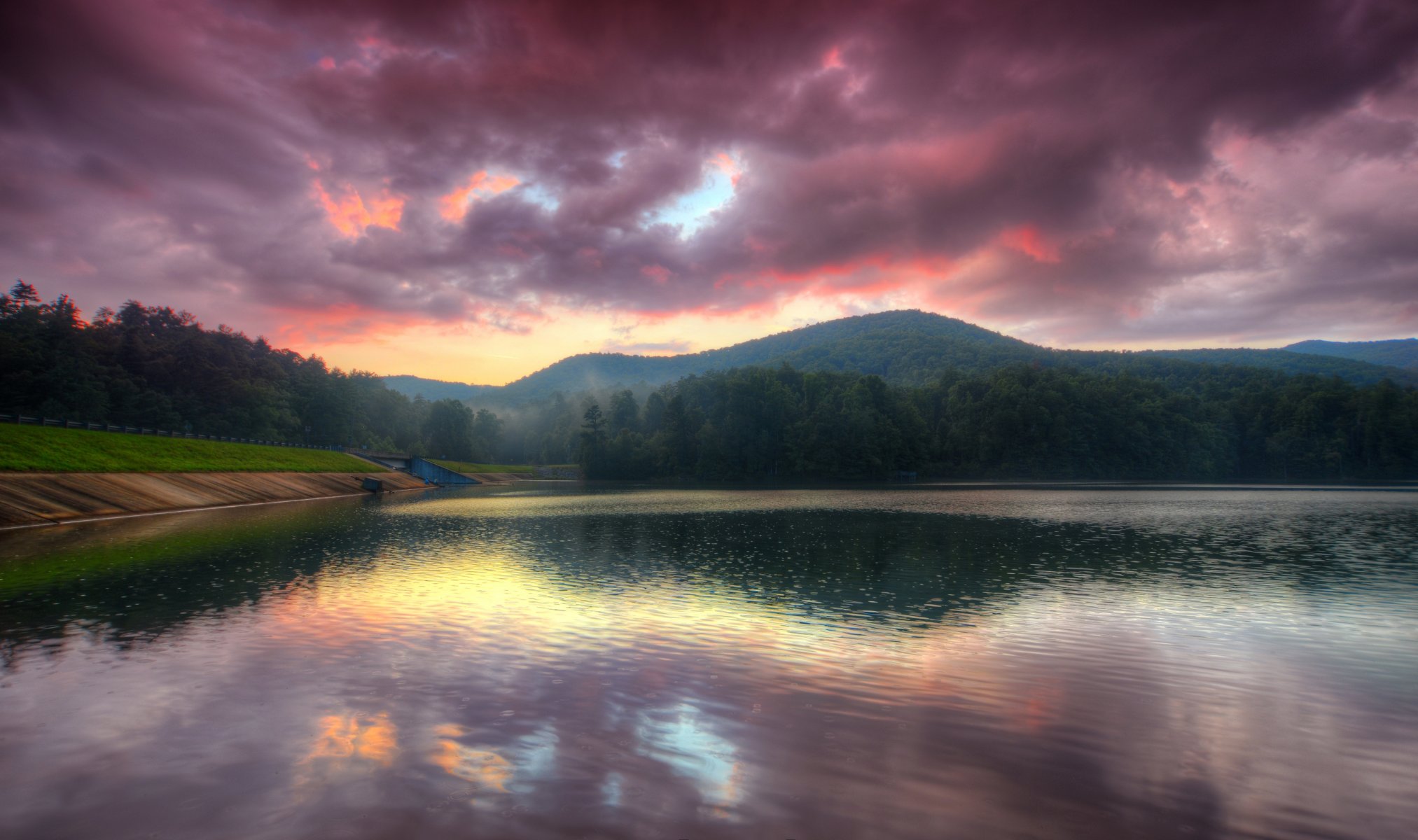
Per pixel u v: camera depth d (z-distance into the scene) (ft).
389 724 46.83
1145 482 515.09
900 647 66.33
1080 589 95.30
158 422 422.41
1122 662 61.93
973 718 48.62
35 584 96.78
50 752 42.70
